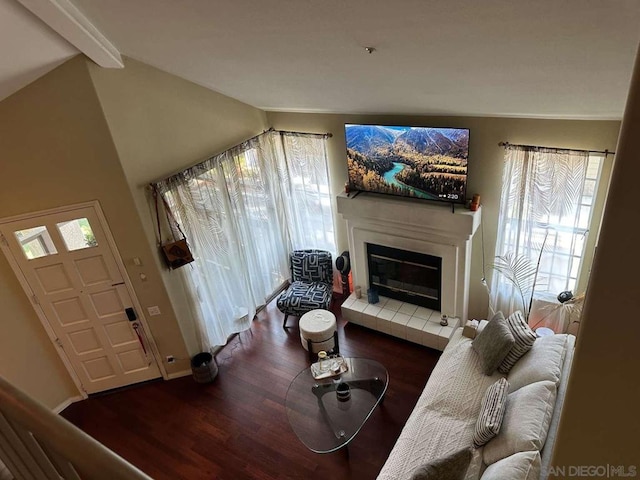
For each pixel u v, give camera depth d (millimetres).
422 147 4449
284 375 5047
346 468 3957
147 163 4223
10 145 3742
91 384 4996
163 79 4188
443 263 4938
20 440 1288
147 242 4352
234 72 3893
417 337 5203
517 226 4410
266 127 5680
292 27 2641
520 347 3773
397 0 2111
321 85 3920
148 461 4223
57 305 4516
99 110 3719
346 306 5629
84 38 3162
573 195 4027
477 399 3680
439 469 2775
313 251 5891
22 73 3357
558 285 4535
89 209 4121
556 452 1185
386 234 5152
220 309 5355
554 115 3750
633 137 776
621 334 943
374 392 4117
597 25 2006
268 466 4055
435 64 2887
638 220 827
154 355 4992
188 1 2510
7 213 4020
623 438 1063
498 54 2545
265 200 5801
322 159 5461
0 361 4367
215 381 5047
